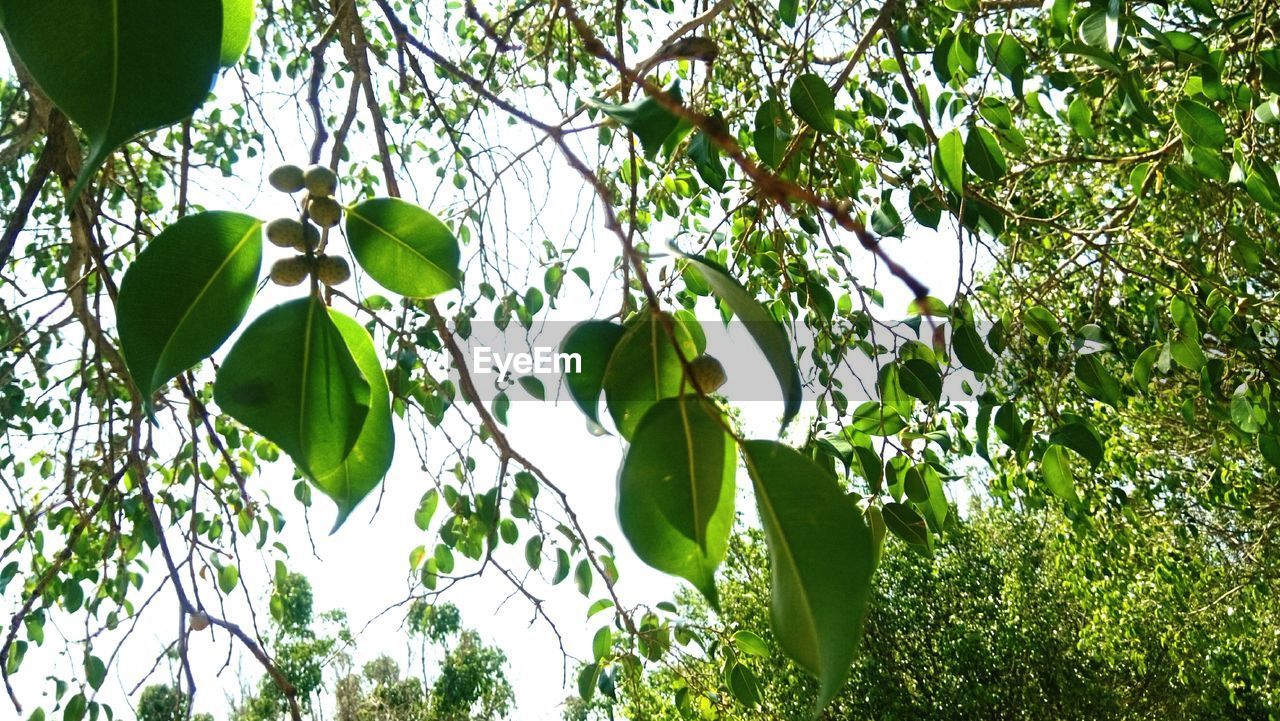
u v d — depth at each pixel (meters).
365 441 0.74
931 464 2.32
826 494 0.57
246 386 0.67
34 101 2.48
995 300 3.72
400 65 1.98
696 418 0.61
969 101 2.38
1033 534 11.28
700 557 0.60
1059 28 2.24
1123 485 6.59
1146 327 3.97
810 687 9.88
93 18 0.57
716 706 3.41
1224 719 11.64
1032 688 12.03
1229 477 6.25
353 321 0.75
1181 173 2.64
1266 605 7.79
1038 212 4.23
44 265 4.22
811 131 2.42
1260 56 2.40
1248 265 3.18
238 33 0.63
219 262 0.70
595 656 3.13
